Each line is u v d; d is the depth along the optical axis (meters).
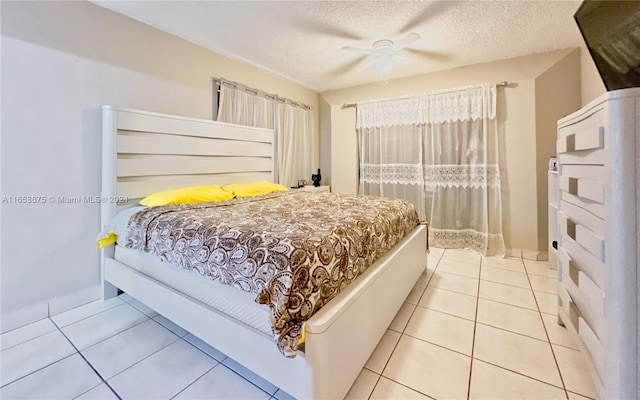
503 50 3.02
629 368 1.03
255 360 1.26
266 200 2.64
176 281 1.67
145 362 1.54
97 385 1.38
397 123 3.86
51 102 1.99
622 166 1.01
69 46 2.06
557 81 3.02
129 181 2.28
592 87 2.66
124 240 2.04
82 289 2.18
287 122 4.04
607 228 1.06
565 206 1.60
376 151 4.06
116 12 2.31
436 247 3.66
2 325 1.83
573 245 1.46
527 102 3.14
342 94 4.43
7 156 1.82
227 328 1.35
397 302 1.92
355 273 1.48
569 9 2.29
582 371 1.45
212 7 2.27
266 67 3.55
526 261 3.13
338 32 2.66
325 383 1.13
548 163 3.09
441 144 3.58
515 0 2.17
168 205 2.12
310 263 1.18
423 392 1.34
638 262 1.00
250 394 1.33
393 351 1.64
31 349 1.65
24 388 1.37
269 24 2.51
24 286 1.91
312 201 2.58
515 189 3.24
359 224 1.67
